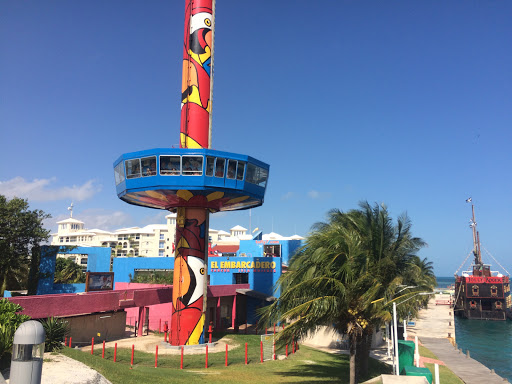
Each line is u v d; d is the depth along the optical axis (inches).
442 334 2546.8
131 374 791.1
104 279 1573.6
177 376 909.2
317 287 940.6
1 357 585.9
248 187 1489.9
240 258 2257.6
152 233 7465.6
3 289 2140.7
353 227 1087.0
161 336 1640.0
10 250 2064.5
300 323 931.3
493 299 4446.4
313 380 1021.8
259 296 1958.7
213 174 1401.3
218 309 1957.4
